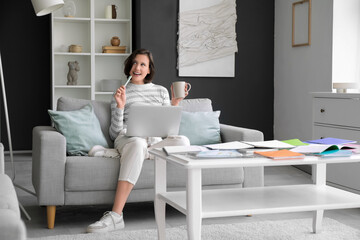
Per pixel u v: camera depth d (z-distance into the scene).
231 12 5.76
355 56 4.85
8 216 1.06
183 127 3.58
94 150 3.20
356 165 3.67
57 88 5.95
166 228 3.03
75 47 5.75
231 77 5.87
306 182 4.63
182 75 5.68
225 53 5.77
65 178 3.03
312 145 2.52
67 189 3.04
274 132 6.00
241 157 2.28
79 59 6.02
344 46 4.82
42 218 3.32
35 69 6.62
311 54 5.16
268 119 5.99
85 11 5.97
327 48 4.88
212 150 2.41
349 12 4.81
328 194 2.52
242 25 5.86
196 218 2.13
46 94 6.66
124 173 3.01
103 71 6.02
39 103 6.65
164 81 5.67
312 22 5.12
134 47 5.91
